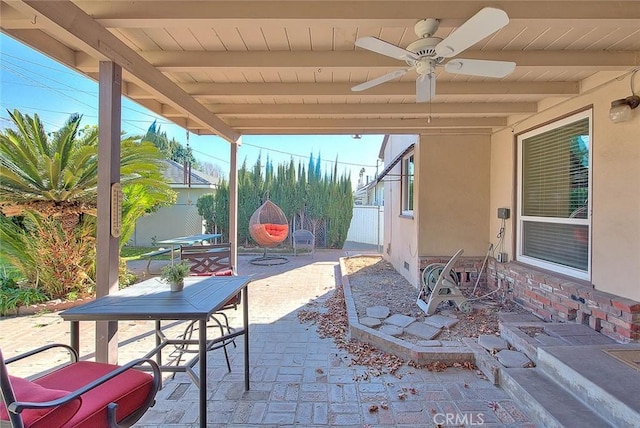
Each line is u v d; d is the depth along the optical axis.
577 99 3.84
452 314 4.41
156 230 12.77
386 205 9.39
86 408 1.59
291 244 13.23
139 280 6.86
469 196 5.84
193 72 3.55
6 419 1.35
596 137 3.56
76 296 5.43
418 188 5.90
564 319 3.77
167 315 2.07
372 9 2.34
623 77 3.24
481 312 4.46
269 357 3.46
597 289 3.53
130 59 2.85
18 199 5.04
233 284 2.87
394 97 4.27
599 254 3.51
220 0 2.34
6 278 5.44
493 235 5.71
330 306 5.25
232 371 3.17
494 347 3.31
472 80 3.79
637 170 3.08
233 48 3.10
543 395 2.45
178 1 2.33
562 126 4.13
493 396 2.73
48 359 3.46
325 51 3.13
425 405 2.61
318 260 10.17
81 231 5.54
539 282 4.21
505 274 5.07
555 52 3.07
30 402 1.33
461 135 5.81
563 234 4.16
